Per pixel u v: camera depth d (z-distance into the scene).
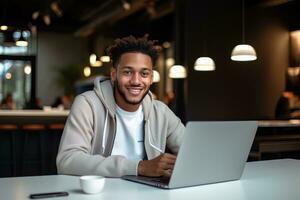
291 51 9.42
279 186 1.42
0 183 1.44
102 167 1.55
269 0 8.57
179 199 1.20
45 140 6.18
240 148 1.52
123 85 1.73
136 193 1.28
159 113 2.00
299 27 9.33
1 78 12.02
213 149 1.41
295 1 9.33
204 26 8.66
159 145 1.99
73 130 1.75
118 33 14.13
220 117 8.69
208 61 7.18
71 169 1.61
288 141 5.62
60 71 14.33
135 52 1.71
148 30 13.62
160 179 1.46
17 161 6.10
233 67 8.85
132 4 10.61
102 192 1.29
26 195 1.25
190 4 8.57
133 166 1.53
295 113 8.48
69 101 10.84
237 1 8.94
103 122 1.85
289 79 9.37
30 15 12.76
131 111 1.87
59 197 1.22
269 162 2.05
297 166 1.91
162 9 10.80
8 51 12.59
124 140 1.90
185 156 1.33
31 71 10.59
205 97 8.58
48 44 14.83
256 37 9.09
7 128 5.87
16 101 12.05
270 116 9.20
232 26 8.88
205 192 1.31
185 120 8.49
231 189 1.36
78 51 15.23
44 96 14.57
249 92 9.00
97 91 1.87
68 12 13.63
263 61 9.16
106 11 11.59
